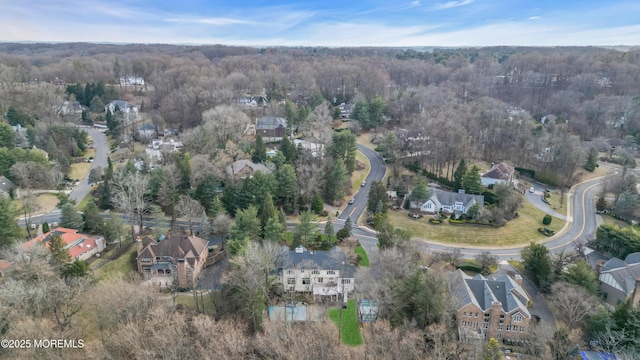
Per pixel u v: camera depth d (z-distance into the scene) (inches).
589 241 3843.5
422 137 5516.7
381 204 4170.8
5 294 2159.2
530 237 3998.5
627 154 5644.7
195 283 3002.0
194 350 2137.1
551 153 5285.4
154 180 4143.7
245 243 3070.9
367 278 2925.7
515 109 7539.4
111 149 6023.6
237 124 5428.2
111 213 3742.6
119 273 2930.6
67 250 2849.4
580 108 6998.0
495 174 4854.8
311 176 4419.3
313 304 2906.0
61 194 4126.5
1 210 3238.2
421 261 3331.7
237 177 4424.2
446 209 4419.3
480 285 2819.9
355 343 2527.1
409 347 2244.1
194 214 3814.0
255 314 2504.9
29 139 5467.5
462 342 2468.0
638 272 3021.7
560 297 2699.3
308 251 3189.0
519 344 2596.0
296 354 2127.2
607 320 2534.5
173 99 6919.3
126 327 2132.1
